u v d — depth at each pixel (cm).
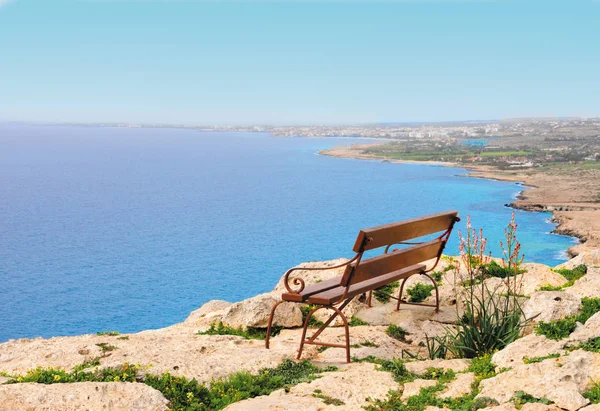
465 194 18425
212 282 9006
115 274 9694
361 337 1015
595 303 941
